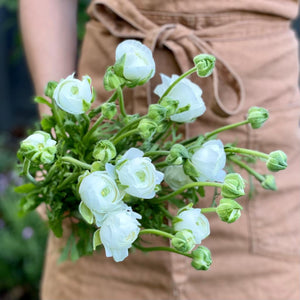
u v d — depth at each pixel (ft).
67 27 2.93
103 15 2.54
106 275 2.77
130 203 1.81
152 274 2.68
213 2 2.41
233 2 2.43
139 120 1.67
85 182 1.51
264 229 2.70
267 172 2.60
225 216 1.58
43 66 2.78
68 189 1.88
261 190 2.63
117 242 1.50
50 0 2.88
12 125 10.99
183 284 2.66
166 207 2.24
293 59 2.68
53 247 2.90
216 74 2.34
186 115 1.77
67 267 2.89
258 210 2.67
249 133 2.53
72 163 1.68
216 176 1.73
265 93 2.55
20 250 5.92
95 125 1.74
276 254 2.74
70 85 1.59
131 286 2.73
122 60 1.58
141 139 1.88
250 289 2.75
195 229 1.62
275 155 1.68
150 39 2.39
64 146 1.83
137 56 1.60
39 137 1.49
